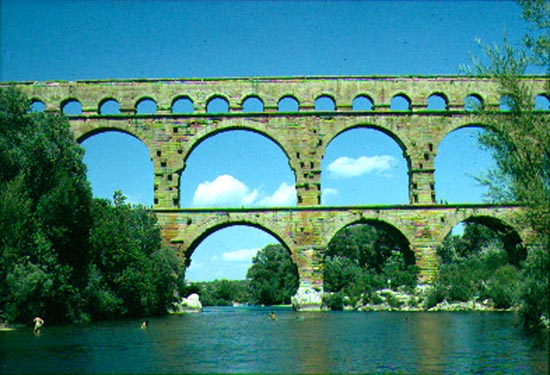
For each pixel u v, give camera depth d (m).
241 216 72.75
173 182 74.19
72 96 75.69
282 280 168.75
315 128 75.69
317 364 27.73
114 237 63.12
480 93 77.19
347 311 77.06
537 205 34.53
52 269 53.03
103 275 62.94
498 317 58.84
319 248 73.00
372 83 77.12
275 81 76.81
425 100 76.88
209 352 32.38
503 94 38.38
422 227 73.44
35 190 56.03
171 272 70.50
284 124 75.62
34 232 53.19
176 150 74.88
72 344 36.53
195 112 75.50
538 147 36.41
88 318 58.69
